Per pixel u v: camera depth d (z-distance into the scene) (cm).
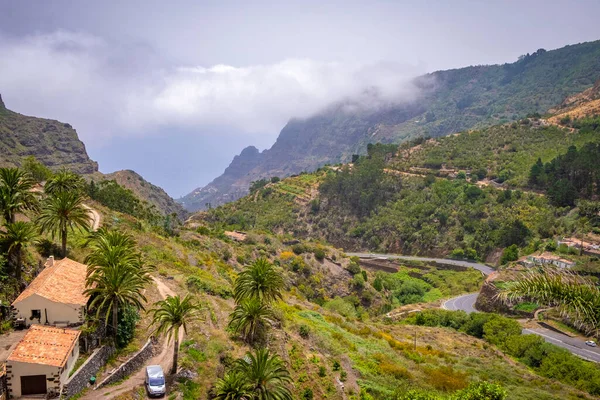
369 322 10994
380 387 6028
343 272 14562
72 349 4050
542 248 14600
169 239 11169
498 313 11900
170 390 4409
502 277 12650
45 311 4575
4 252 5216
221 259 11925
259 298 6262
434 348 9056
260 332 6175
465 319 10994
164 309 4784
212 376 4872
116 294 4716
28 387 3709
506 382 7194
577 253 13350
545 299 2205
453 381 6631
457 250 18338
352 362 6712
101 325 4744
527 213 18000
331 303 11844
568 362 7856
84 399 3956
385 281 15962
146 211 13812
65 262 5334
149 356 4997
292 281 12912
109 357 4666
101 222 9494
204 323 5966
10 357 3669
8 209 5734
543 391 6800
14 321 4559
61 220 6172
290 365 5859
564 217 16925
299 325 7100
